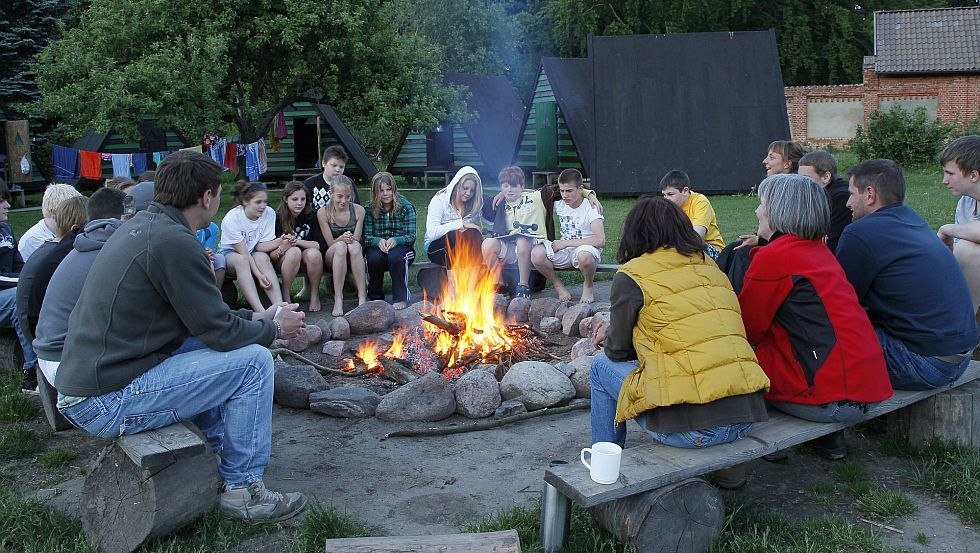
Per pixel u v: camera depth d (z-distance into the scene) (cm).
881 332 400
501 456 429
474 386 488
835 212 545
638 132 1825
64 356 328
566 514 321
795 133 3080
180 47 1614
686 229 340
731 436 329
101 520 329
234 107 1856
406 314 698
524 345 608
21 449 437
